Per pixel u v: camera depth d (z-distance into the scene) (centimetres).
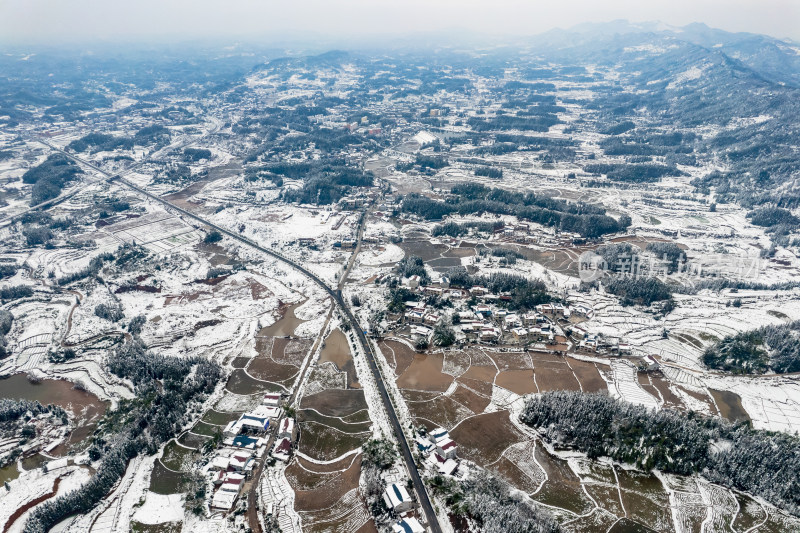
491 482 11675
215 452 13175
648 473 12331
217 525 11012
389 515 10950
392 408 14775
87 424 14900
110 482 12281
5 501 12000
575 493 11725
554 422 13638
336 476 12369
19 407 15100
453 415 14425
